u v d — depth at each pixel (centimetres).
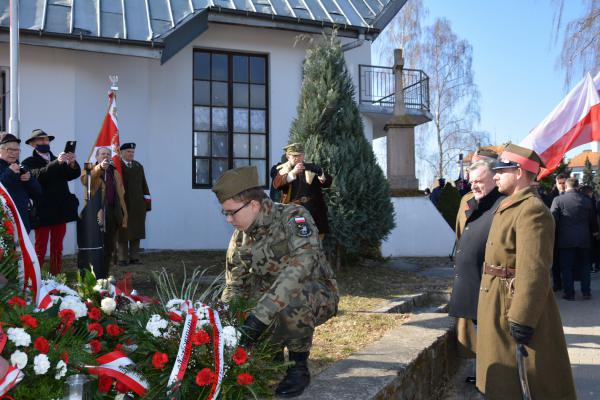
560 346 322
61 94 915
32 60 899
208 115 1102
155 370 257
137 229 810
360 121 799
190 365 261
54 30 862
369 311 558
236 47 1105
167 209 1046
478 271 404
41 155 679
